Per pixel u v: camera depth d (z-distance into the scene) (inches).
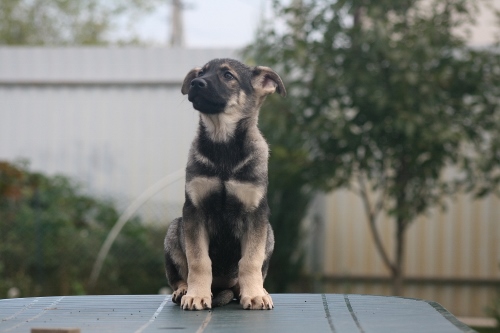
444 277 463.8
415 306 209.3
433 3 367.2
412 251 465.7
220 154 209.3
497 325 408.8
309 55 365.7
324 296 233.8
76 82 482.9
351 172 374.9
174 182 470.3
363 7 361.7
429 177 382.3
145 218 461.4
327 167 373.1
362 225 469.4
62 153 483.5
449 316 189.6
